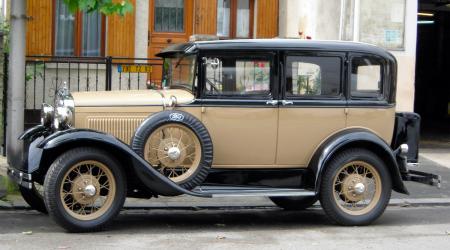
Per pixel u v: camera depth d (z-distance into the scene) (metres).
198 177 7.70
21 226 7.93
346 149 8.21
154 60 13.09
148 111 7.89
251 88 8.09
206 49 7.93
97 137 7.28
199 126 7.69
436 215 9.25
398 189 8.44
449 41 22.56
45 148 7.19
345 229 8.20
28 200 8.38
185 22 14.76
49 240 7.22
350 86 8.38
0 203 8.94
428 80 23.11
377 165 8.26
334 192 8.18
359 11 13.45
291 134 8.21
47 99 13.43
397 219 8.91
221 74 8.01
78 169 7.42
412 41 13.66
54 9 13.70
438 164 12.83
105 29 13.88
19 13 8.95
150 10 14.55
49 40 13.47
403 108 13.71
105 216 7.55
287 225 8.45
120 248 6.97
